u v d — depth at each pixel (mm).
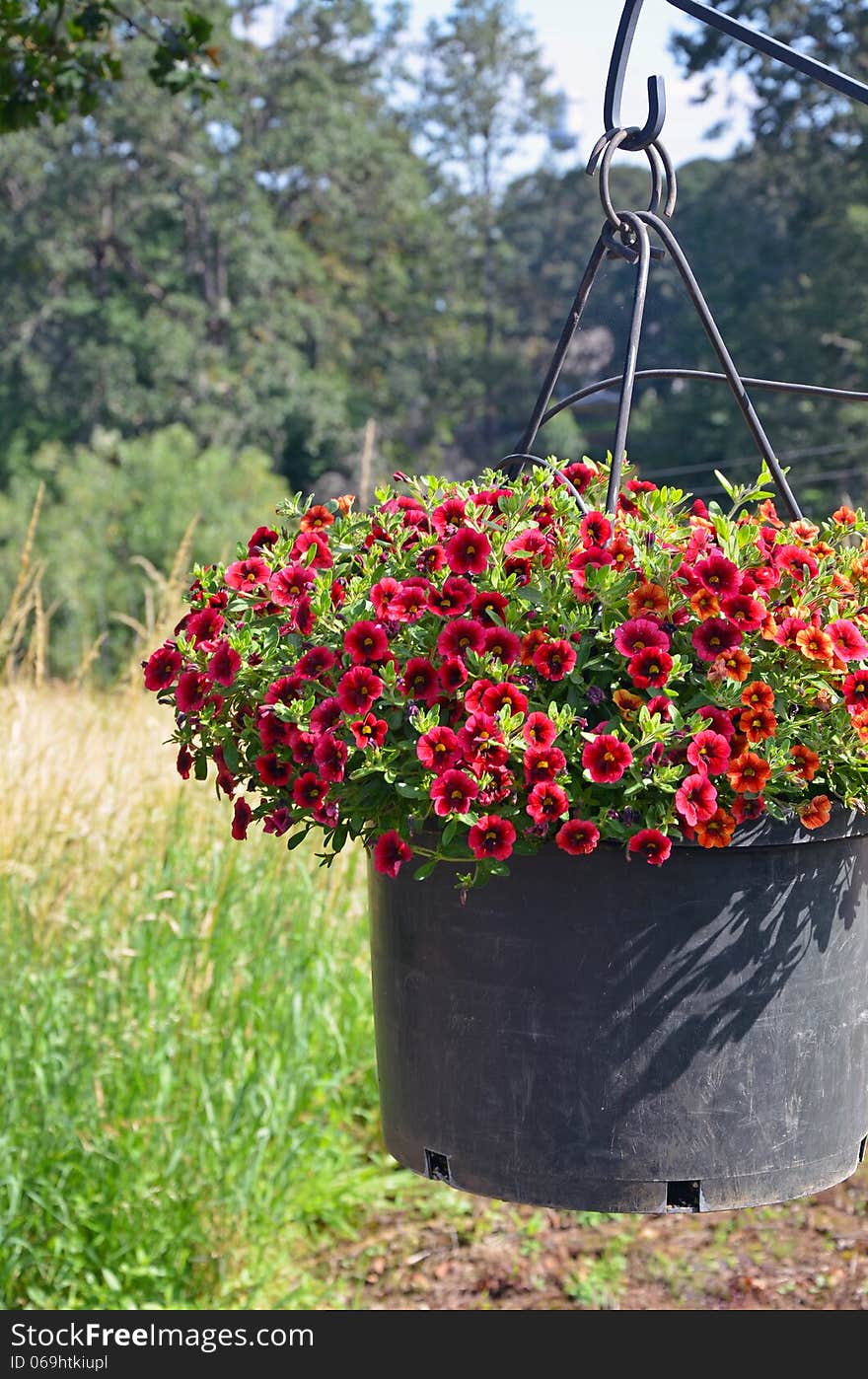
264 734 1383
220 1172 2867
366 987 3586
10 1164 2639
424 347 27938
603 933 1315
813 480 16391
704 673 1348
